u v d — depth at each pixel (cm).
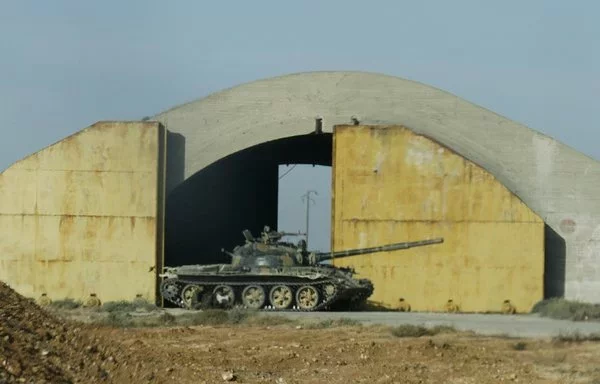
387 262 5766
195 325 4272
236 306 5422
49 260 5881
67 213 5897
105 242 5881
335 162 5825
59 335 2328
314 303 5369
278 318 4525
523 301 5694
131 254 5875
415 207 5775
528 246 5703
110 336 3444
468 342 3494
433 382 2544
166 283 5606
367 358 2959
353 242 5794
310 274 5353
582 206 5866
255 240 5606
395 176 5800
